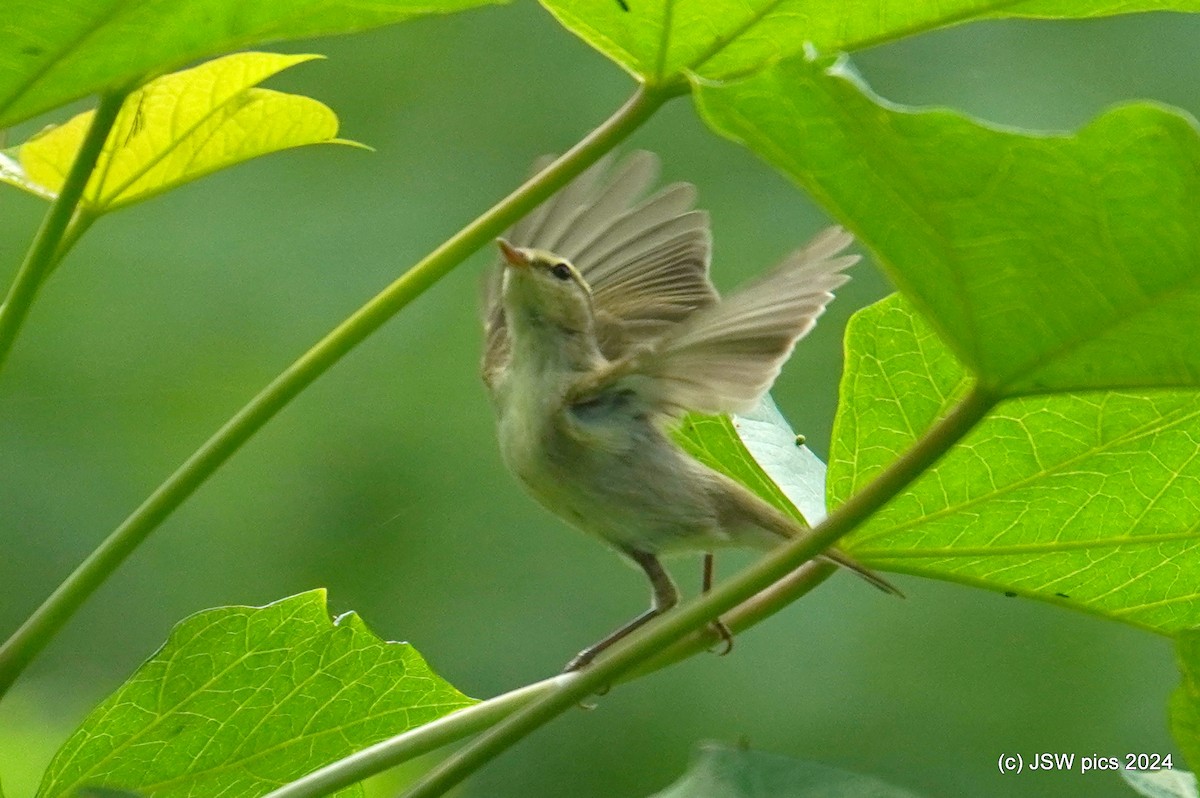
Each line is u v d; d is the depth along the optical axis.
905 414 5.96
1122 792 12.45
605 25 5.00
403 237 14.23
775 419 7.60
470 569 13.23
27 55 4.18
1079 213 3.85
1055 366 4.24
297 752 5.67
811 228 14.30
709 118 3.90
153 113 5.59
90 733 5.34
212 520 13.09
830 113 3.81
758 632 13.20
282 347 13.73
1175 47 14.84
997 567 5.59
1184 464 5.15
